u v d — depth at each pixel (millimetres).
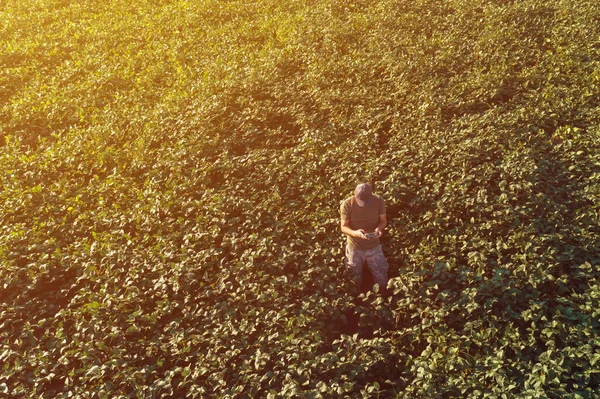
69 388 6906
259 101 13266
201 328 7488
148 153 11828
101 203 10289
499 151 10195
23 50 17750
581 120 11078
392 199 9320
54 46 18438
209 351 6965
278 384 6637
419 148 10625
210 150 11539
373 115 12156
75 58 17609
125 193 10812
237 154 11750
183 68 16203
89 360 7066
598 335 6488
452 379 6266
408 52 14578
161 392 6695
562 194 9164
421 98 12336
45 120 13898
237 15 19922
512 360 6496
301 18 18422
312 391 6211
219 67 15383
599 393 5840
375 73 14023
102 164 11648
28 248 9062
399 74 13531
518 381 6109
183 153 11297
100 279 8461
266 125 12625
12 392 6777
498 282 7262
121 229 9648
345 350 6957
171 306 7781
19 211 10367
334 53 15305
